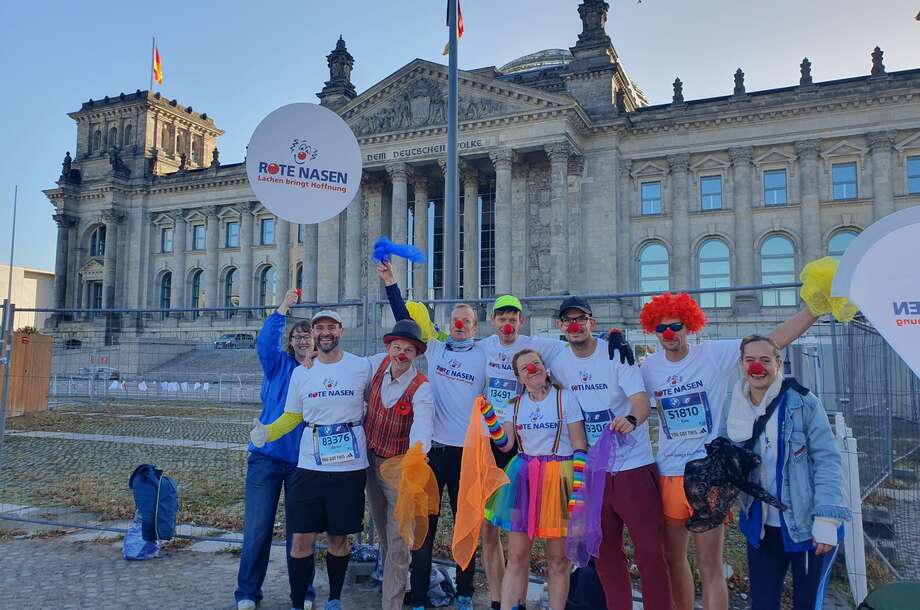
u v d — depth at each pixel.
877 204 48.31
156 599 7.84
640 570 6.16
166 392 16.50
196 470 16.44
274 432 7.30
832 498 5.43
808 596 5.63
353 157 9.12
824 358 12.70
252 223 75.75
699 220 53.59
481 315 51.06
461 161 55.81
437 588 7.96
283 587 8.38
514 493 6.56
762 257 51.84
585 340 6.69
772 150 51.97
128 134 84.19
